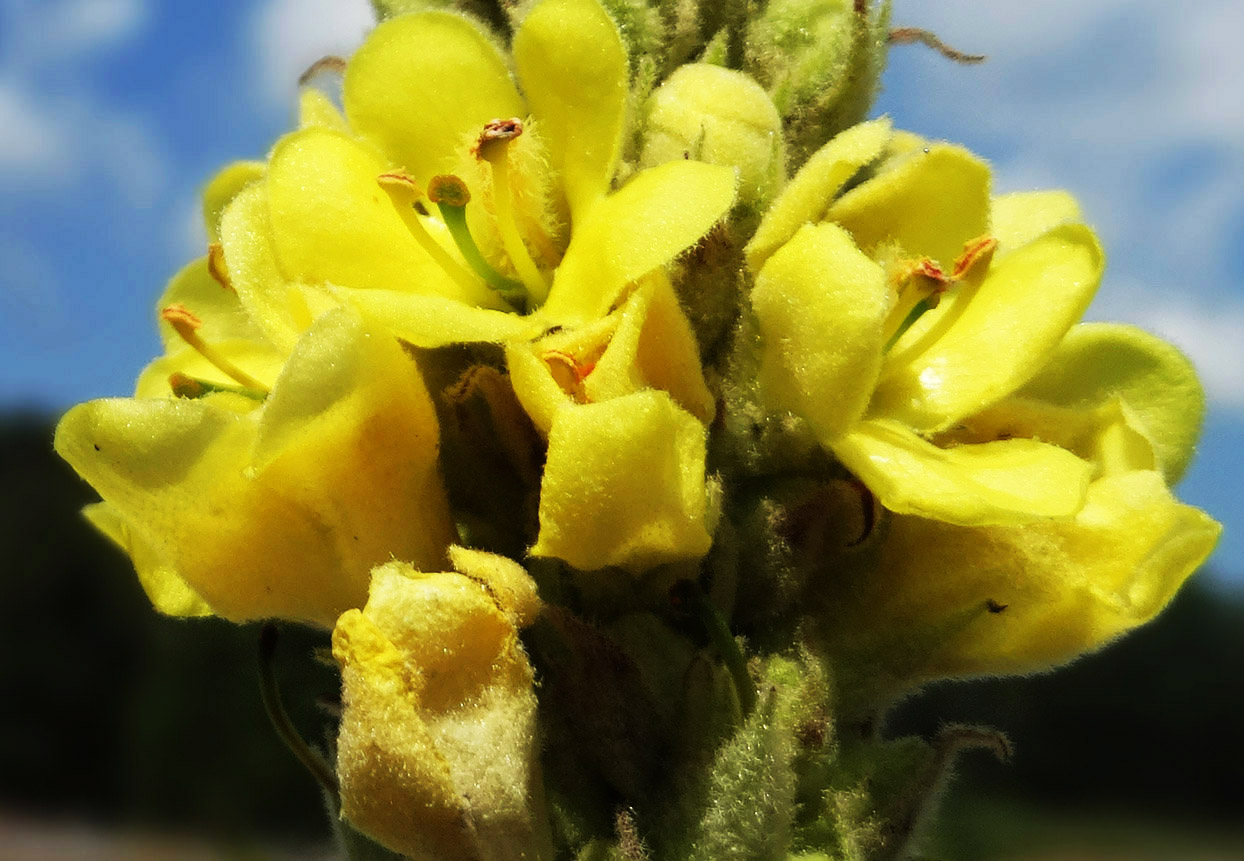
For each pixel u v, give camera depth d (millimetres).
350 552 93
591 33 93
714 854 88
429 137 97
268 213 97
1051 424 101
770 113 98
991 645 99
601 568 92
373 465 92
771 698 88
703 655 91
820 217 100
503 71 97
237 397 102
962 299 98
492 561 89
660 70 106
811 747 92
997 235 109
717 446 95
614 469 85
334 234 93
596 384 88
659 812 91
